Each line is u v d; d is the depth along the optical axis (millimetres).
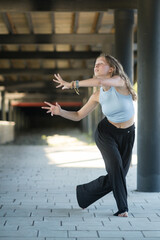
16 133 32875
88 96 26516
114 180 4137
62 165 9117
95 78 3799
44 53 15727
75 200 5102
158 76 5852
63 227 3764
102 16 11523
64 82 3707
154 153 5832
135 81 16109
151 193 5727
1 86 23531
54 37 12438
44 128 46156
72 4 9023
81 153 12398
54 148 14633
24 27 12914
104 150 4109
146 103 5871
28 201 5023
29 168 8500
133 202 5023
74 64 19047
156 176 5828
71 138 24453
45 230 3648
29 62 18844
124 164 4242
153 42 5828
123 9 8906
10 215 4246
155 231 3650
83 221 4000
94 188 4355
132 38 9023
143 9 5859
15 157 11008
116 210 4520
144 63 5871
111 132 4121
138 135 5984
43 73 19188
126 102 3969
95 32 12641
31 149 14039
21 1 9078
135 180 7016
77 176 7340
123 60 8906
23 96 29438
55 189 5930
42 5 9031
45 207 4672
